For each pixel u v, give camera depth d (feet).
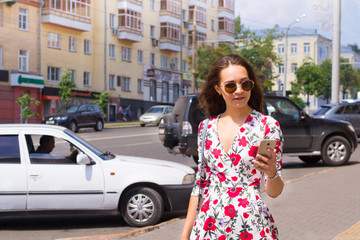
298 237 21.31
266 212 10.33
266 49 188.65
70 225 27.07
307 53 300.20
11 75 128.57
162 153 61.46
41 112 138.21
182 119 41.45
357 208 26.66
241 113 10.59
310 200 28.96
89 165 25.64
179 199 26.27
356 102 71.67
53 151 25.77
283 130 44.19
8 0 94.63
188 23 205.67
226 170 10.36
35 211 25.09
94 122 107.34
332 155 45.57
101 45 160.86
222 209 10.25
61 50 145.79
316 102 291.38
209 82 11.00
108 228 26.25
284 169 45.65
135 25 172.14
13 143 25.58
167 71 192.03
